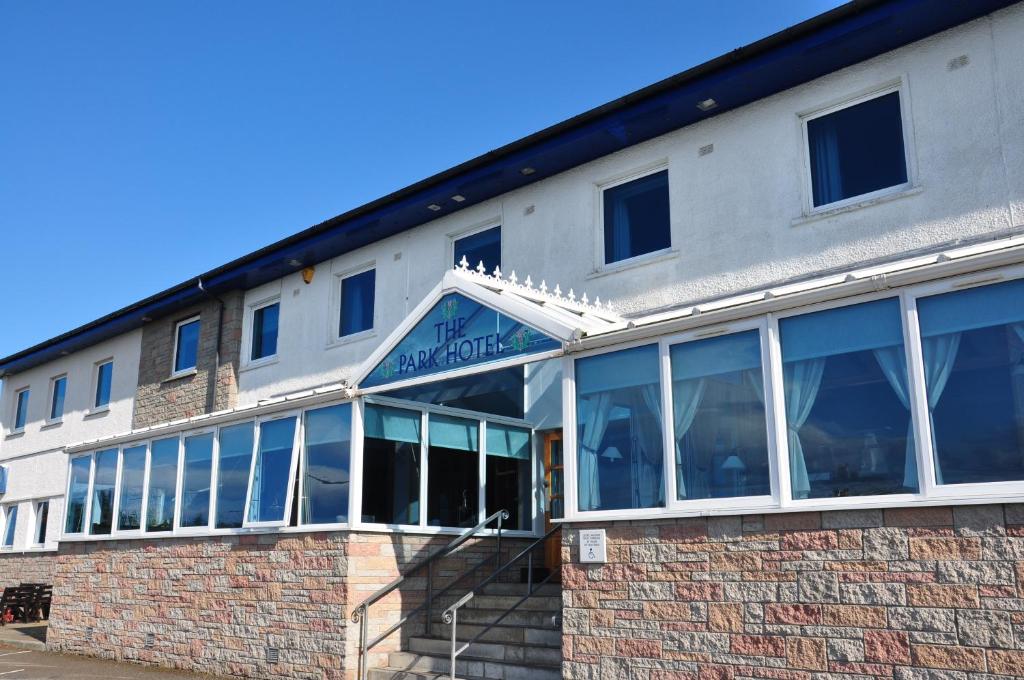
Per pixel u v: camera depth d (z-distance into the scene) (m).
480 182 13.62
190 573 13.09
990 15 9.59
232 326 18.44
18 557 23.44
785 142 10.95
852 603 6.83
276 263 17.05
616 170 12.58
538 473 13.62
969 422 6.58
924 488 6.64
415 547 11.60
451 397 12.47
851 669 6.75
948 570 6.46
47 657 14.60
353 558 10.88
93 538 15.16
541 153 12.69
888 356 7.08
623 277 12.16
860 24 9.80
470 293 9.88
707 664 7.47
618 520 8.24
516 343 9.42
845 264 10.18
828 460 7.21
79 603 15.23
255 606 11.90
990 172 9.32
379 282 15.76
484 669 9.67
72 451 16.42
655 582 7.90
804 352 7.52
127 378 21.36
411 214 14.84
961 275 6.77
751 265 10.95
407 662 10.57
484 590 11.85
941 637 6.41
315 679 10.86
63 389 24.23
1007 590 6.20
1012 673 6.09
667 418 8.17
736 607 7.40
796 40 10.27
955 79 9.72
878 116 10.42
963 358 6.70
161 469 14.27
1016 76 9.32
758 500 7.46
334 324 16.58
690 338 8.19
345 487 11.21
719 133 11.59
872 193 10.26
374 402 11.58
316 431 11.88
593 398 8.78
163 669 13.01
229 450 13.09
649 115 11.62
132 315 20.55
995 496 6.32
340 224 15.63
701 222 11.52
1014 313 6.55
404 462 11.80
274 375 17.41
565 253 12.94
